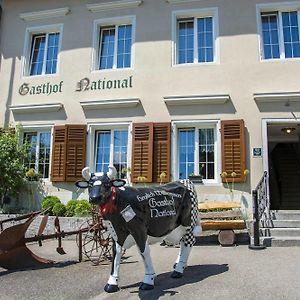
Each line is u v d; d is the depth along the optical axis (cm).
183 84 1168
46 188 1205
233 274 584
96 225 731
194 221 605
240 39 1157
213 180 1115
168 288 521
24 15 1345
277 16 1176
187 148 1152
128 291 517
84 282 574
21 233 668
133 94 1198
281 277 560
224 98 1109
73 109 1239
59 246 734
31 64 1339
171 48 1198
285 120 1095
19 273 634
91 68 1252
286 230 876
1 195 1166
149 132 1151
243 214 1001
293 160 1633
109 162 1200
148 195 536
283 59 1127
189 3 1210
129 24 1270
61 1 1329
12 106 1278
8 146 1168
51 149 1230
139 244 515
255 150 1090
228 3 1185
